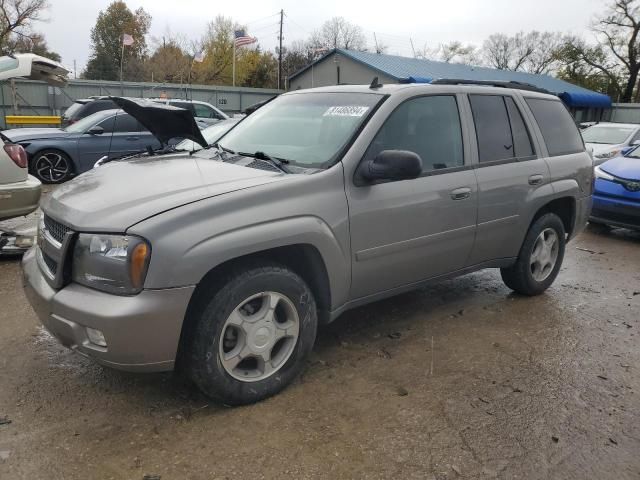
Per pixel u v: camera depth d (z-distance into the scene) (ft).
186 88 100.22
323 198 10.39
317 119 12.46
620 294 17.29
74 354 11.84
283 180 10.10
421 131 12.47
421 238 12.20
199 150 13.32
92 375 11.00
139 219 8.65
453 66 128.88
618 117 131.54
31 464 8.29
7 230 22.39
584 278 19.02
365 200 11.02
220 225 9.00
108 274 8.60
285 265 10.26
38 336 12.69
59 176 36.04
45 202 10.96
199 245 8.74
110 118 37.40
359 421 9.68
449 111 13.24
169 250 8.50
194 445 8.87
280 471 8.33
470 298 16.28
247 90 106.22
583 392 10.94
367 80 116.67
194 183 9.96
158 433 9.16
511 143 14.67
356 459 8.66
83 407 9.87
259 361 10.11
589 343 13.34
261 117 13.93
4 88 81.76
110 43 201.16
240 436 9.14
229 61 180.14
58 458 8.46
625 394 10.93
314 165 10.94
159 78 169.48
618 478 8.45
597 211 26.00
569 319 14.88
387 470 8.44
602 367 12.08
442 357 12.30
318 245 10.25
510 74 132.16
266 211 9.56
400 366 11.79
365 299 11.85
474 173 13.32
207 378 9.37
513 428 9.62
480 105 14.03
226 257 8.98
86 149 36.52
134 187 9.91
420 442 9.14
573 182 16.29
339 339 13.09
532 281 16.01
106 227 8.68
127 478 8.07
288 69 201.46
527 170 14.75
